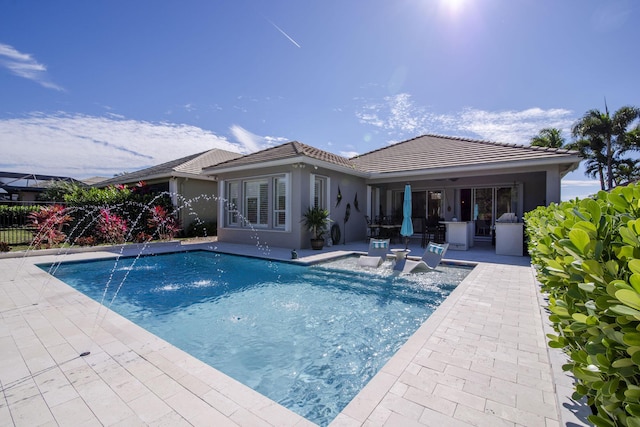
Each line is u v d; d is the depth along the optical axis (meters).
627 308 1.14
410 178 13.80
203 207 17.42
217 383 2.84
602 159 28.14
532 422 2.29
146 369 3.08
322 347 4.31
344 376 3.61
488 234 15.20
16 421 2.33
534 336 3.82
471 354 3.35
